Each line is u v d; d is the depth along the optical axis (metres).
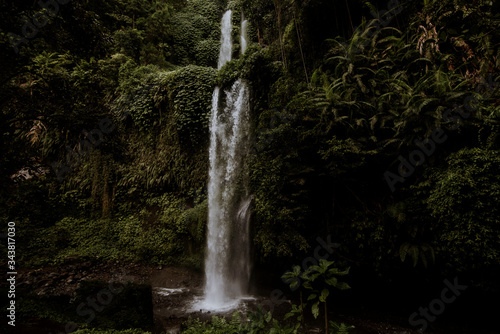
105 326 3.61
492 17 4.00
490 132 3.66
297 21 7.88
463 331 4.12
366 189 4.79
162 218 8.70
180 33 14.99
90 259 8.34
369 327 4.59
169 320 4.85
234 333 2.68
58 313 3.72
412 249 4.04
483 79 4.14
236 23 15.57
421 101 4.05
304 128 5.15
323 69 7.18
